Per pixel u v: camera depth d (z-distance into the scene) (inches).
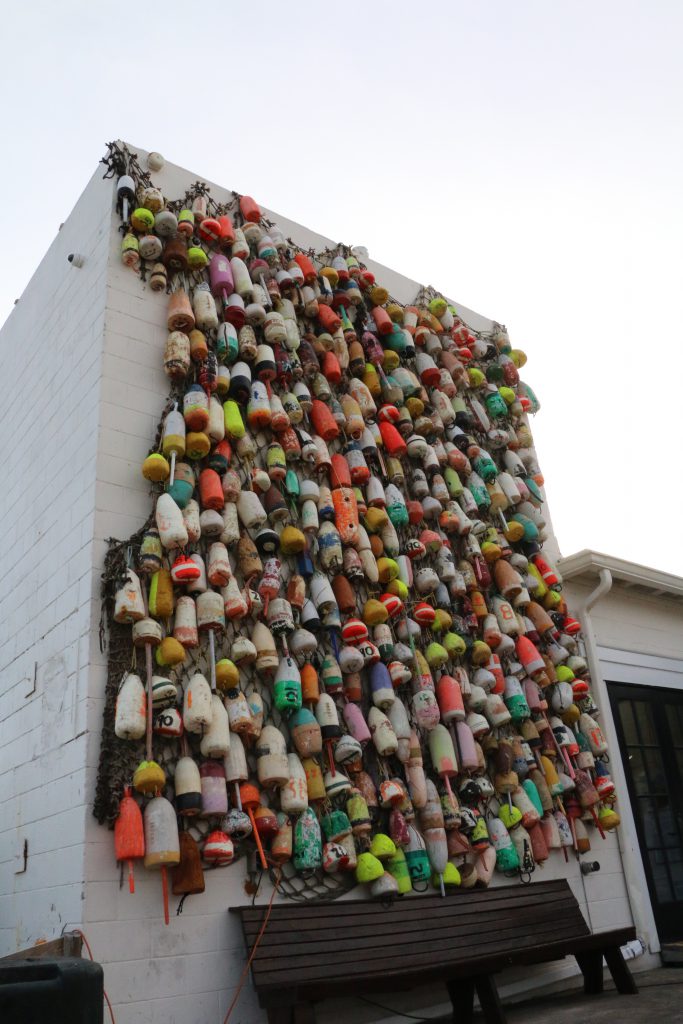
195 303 238.8
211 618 190.9
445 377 303.0
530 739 256.8
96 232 243.3
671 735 335.0
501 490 298.8
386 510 256.1
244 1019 168.1
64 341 244.1
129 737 171.2
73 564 198.4
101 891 159.6
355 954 177.0
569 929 228.2
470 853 219.5
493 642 259.4
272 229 279.4
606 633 331.0
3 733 218.2
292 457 238.4
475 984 192.9
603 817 267.1
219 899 174.9
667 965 276.7
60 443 226.7
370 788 206.8
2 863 198.2
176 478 203.9
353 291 288.7
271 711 202.1
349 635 220.4
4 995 105.1
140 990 157.2
